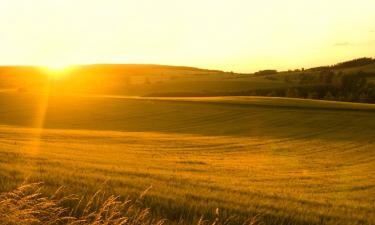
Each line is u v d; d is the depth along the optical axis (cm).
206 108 8906
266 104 9150
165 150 4119
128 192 1055
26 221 654
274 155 4212
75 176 1323
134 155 3381
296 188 2314
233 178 2431
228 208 995
